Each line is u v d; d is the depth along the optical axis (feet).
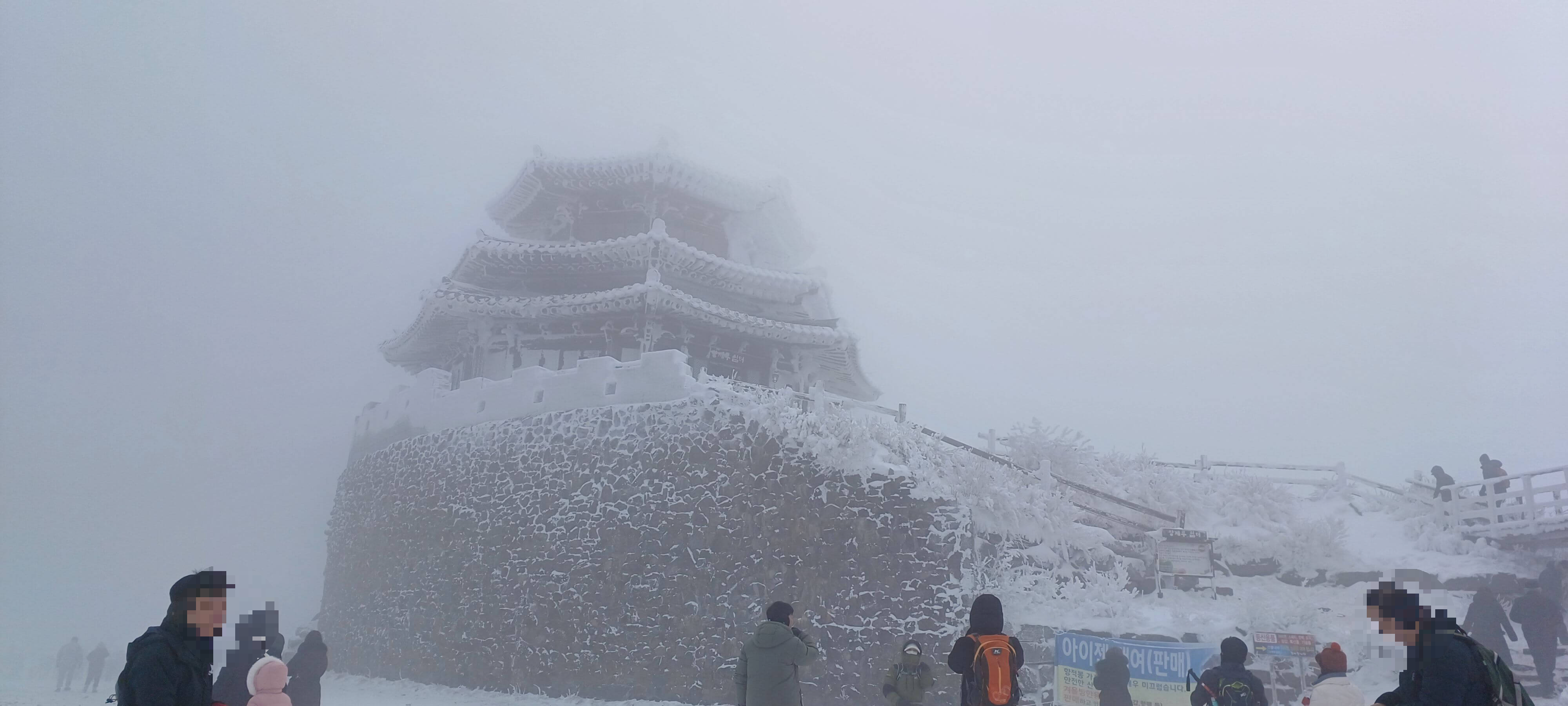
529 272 100.17
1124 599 58.95
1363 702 22.24
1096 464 79.71
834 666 57.21
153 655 15.74
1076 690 49.80
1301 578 66.80
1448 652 15.07
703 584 64.23
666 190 104.17
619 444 73.51
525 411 82.48
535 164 103.24
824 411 65.41
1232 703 27.04
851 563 58.90
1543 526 63.67
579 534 72.64
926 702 53.47
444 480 86.79
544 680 69.72
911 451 62.69
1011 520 61.87
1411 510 74.59
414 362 117.80
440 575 82.48
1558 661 55.98
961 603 55.52
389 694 74.79
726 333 101.14
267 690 23.22
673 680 62.95
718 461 67.15
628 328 95.40
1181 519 71.56
